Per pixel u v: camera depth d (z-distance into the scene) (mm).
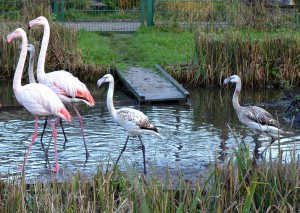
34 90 9508
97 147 10406
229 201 7281
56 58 15773
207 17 19281
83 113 12695
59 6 20375
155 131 9750
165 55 16797
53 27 15898
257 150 10211
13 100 13852
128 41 18062
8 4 18812
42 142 10680
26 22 16969
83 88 10734
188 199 7117
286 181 7473
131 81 14766
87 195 7363
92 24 19844
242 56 15328
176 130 11516
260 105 13727
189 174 8984
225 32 15867
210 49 15352
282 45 15578
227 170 7465
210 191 7137
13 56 15539
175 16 19469
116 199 7637
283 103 13883
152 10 19438
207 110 13180
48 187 7336
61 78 10664
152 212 6898
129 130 9547
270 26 18766
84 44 17156
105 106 13367
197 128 11680
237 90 10625
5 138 10852
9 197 7242
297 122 12055
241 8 19031
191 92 14906
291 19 19031
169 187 7480
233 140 10844
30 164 9500
